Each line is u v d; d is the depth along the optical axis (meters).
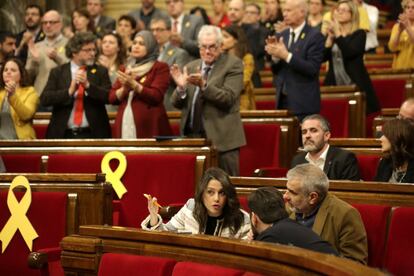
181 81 17.30
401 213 12.18
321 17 25.52
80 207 14.33
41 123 21.33
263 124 19.08
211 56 17.27
